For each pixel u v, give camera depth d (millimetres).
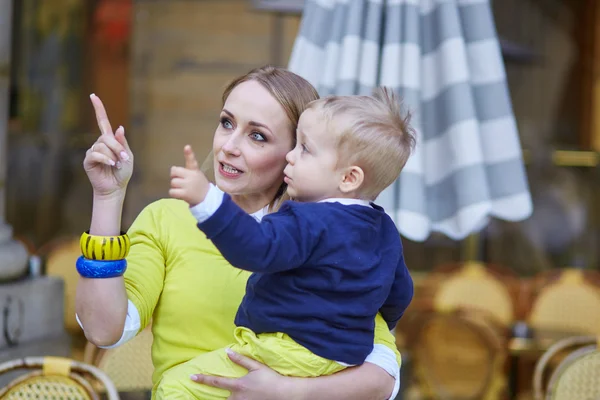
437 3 3271
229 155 2043
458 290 6438
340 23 3277
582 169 8578
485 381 5285
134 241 2098
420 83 3266
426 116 3277
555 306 6199
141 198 8836
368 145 1925
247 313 1943
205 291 2051
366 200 2014
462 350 6773
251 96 2039
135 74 8914
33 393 2959
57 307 4020
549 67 8930
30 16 8875
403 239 7797
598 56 8844
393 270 2012
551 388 3766
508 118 3240
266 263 1764
